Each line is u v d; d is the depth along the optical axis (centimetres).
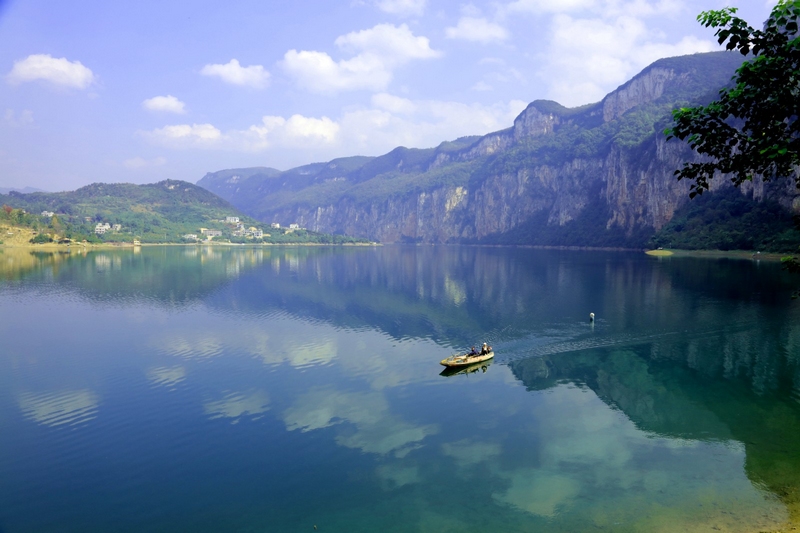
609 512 2408
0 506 2589
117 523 2433
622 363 4938
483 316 7425
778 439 3191
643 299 8538
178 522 2434
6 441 3325
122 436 3394
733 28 1540
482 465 2931
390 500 2575
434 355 5353
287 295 9844
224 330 6631
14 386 4409
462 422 3566
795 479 2652
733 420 3522
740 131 1758
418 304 8662
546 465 2911
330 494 2652
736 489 2573
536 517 2388
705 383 4312
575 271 14350
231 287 11069
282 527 2375
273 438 3341
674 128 1700
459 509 2483
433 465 2942
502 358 5175
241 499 2622
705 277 11475
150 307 8394
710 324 6450
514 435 3334
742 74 1538
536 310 7800
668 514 2364
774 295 8588
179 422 3612
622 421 3544
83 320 7288
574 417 3628
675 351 5309
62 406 3938
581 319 7000
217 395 4166
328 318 7456
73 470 2950
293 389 4306
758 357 5034
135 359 5241
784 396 3972
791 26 1455
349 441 3281
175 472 2912
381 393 4194
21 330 6619
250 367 4956
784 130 1532
